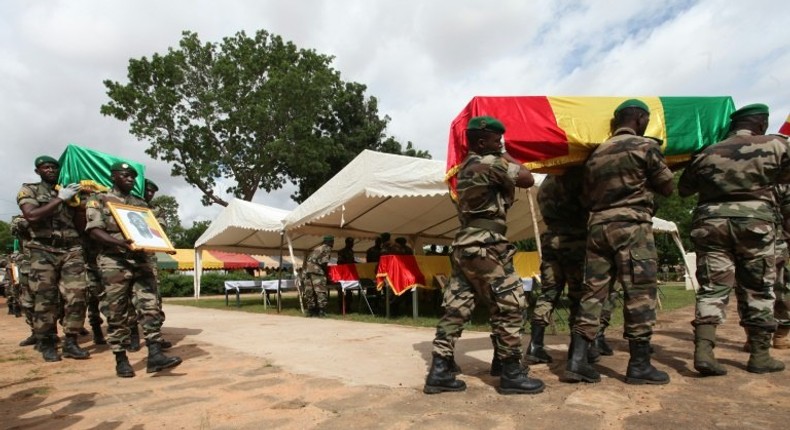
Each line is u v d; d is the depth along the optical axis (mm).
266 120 28969
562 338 5750
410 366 4340
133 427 2859
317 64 31891
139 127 27484
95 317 6484
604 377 3631
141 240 4391
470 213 3363
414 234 13906
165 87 27438
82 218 5609
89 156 6137
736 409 2807
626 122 3617
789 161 3701
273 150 28734
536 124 3875
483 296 3354
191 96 29031
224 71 28203
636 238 3387
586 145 3807
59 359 5293
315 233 12055
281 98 28891
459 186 3439
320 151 30484
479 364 4281
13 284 12164
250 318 9742
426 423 2730
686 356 4324
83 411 3248
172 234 57062
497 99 3988
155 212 6969
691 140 4039
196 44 28844
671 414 2736
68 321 5410
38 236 5336
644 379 3383
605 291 3518
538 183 7926
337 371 4195
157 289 4711
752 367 3664
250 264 29484
